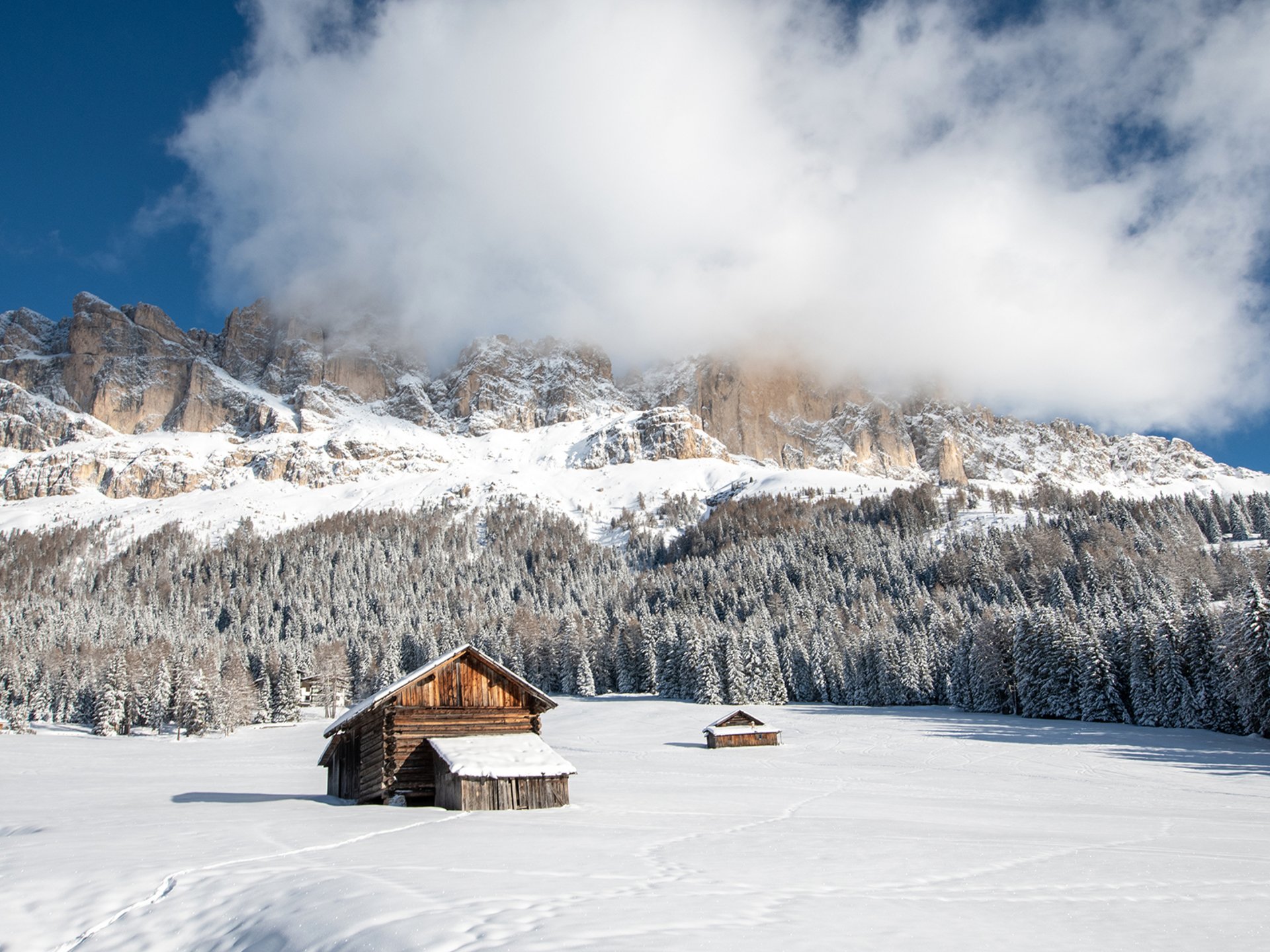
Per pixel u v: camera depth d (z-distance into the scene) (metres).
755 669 134.75
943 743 78.81
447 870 17.06
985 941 11.77
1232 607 80.56
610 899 14.08
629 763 67.75
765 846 21.67
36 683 145.38
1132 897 15.45
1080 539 195.00
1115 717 91.88
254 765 77.12
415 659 171.12
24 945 13.98
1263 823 31.53
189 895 15.87
